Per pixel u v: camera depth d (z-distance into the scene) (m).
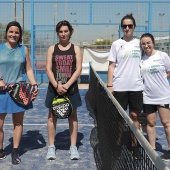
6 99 4.23
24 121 7.24
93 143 5.39
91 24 14.56
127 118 2.83
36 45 14.47
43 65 15.00
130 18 4.50
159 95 4.47
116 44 4.60
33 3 14.13
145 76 4.50
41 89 13.23
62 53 4.50
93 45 16.11
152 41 4.42
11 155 4.67
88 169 4.27
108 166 3.76
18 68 4.27
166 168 1.66
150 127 4.68
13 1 14.56
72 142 4.83
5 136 5.80
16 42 4.27
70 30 4.53
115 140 3.51
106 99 4.59
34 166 4.36
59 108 4.41
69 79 4.54
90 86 10.10
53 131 4.74
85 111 8.47
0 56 4.19
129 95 4.61
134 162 2.46
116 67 4.64
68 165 4.41
